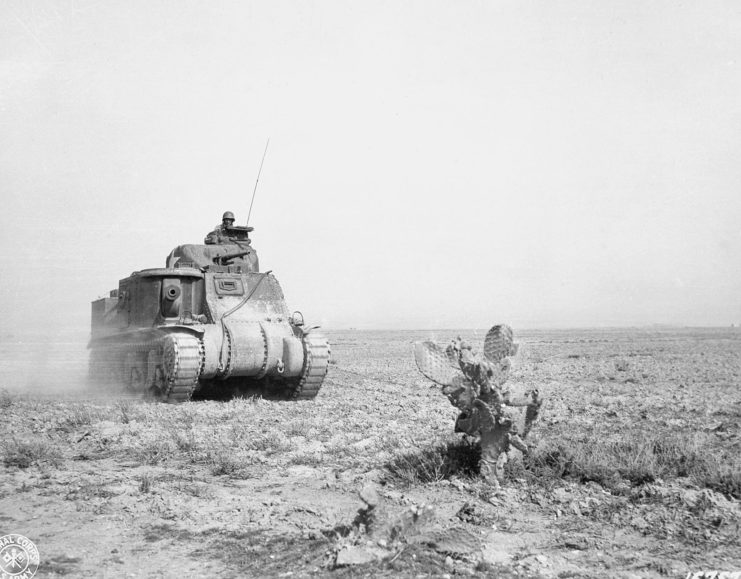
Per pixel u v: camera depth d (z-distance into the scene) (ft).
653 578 19.79
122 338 69.10
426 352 30.22
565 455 31.09
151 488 30.04
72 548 22.49
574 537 23.08
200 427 45.60
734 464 30.86
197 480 31.91
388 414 52.01
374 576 19.53
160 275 63.62
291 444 39.47
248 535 23.62
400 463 32.73
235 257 69.15
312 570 20.11
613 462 30.66
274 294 67.26
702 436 40.40
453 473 30.83
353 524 23.06
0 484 30.76
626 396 65.62
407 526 22.94
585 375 92.07
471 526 24.18
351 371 101.40
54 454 36.58
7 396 61.87
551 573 20.11
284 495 29.07
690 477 29.14
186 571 20.43
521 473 29.71
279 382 65.46
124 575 20.15
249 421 48.11
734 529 23.56
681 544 22.48
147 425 46.37
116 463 35.68
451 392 29.84
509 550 22.00
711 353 153.28
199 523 25.13
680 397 64.34
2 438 41.98
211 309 63.57
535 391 29.84
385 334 375.66
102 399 63.16
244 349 60.90
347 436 42.16
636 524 24.22
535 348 182.80
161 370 59.41
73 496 28.71
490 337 30.22
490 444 29.45
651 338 274.16
